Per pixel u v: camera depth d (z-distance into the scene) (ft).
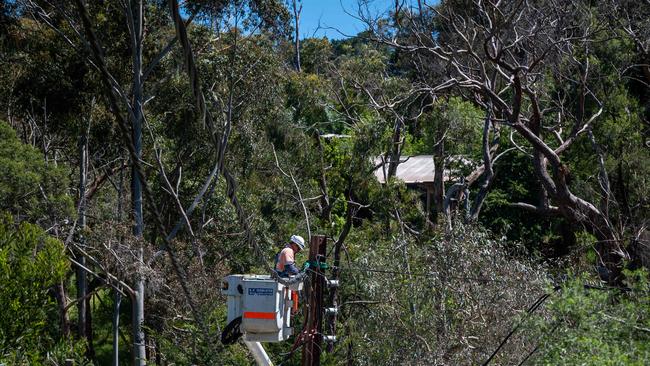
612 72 87.45
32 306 45.70
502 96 100.01
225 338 45.47
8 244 46.80
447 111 87.15
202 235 87.81
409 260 62.03
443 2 88.43
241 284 45.21
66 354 51.88
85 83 89.04
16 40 89.25
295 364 64.64
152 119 93.20
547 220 107.34
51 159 106.73
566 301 30.83
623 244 73.20
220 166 23.48
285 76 100.83
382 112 89.20
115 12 87.61
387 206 80.48
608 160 77.46
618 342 30.81
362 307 62.85
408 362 55.52
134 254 79.61
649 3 87.40
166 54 91.86
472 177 93.15
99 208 93.56
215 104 93.71
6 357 43.78
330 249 78.54
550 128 87.97
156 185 96.22
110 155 96.89
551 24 84.99
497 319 52.60
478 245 58.90
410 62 102.99
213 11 89.81
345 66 106.63
